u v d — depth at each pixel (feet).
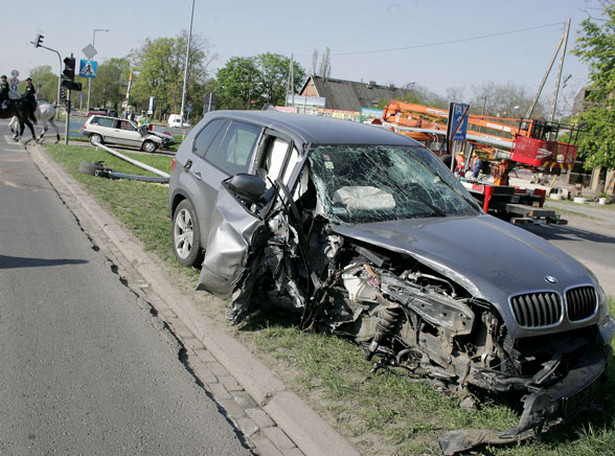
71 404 11.67
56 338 14.75
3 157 54.44
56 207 31.94
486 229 14.84
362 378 13.32
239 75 238.48
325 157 16.25
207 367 14.20
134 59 242.17
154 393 12.48
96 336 15.12
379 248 14.17
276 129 17.48
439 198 16.69
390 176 16.71
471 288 11.79
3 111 68.28
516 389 11.44
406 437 11.12
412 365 13.08
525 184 58.85
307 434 10.97
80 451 10.14
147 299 18.60
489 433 10.82
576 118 81.97
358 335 14.38
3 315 15.89
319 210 15.05
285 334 15.44
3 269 19.92
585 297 12.84
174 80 228.84
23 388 12.10
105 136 84.58
